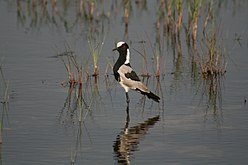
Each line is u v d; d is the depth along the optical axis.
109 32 22.91
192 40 21.42
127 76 15.12
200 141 12.59
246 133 13.03
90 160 11.56
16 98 15.57
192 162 11.43
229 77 17.56
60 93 16.12
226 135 12.93
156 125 13.69
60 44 21.03
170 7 23.22
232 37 21.77
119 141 12.62
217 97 15.77
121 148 12.20
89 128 13.48
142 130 13.34
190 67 18.69
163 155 11.80
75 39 21.83
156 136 12.94
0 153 11.91
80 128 13.47
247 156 11.72
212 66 17.97
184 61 19.33
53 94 16.00
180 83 17.08
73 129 13.39
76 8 27.28
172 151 12.03
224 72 17.97
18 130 13.24
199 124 13.71
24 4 28.09
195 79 17.45
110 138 12.81
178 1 22.48
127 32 22.91
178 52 20.25
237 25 23.48
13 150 12.07
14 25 24.00
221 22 23.98
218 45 20.64
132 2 28.55
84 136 12.95
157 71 17.73
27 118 14.09
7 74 17.61
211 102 15.36
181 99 15.65
